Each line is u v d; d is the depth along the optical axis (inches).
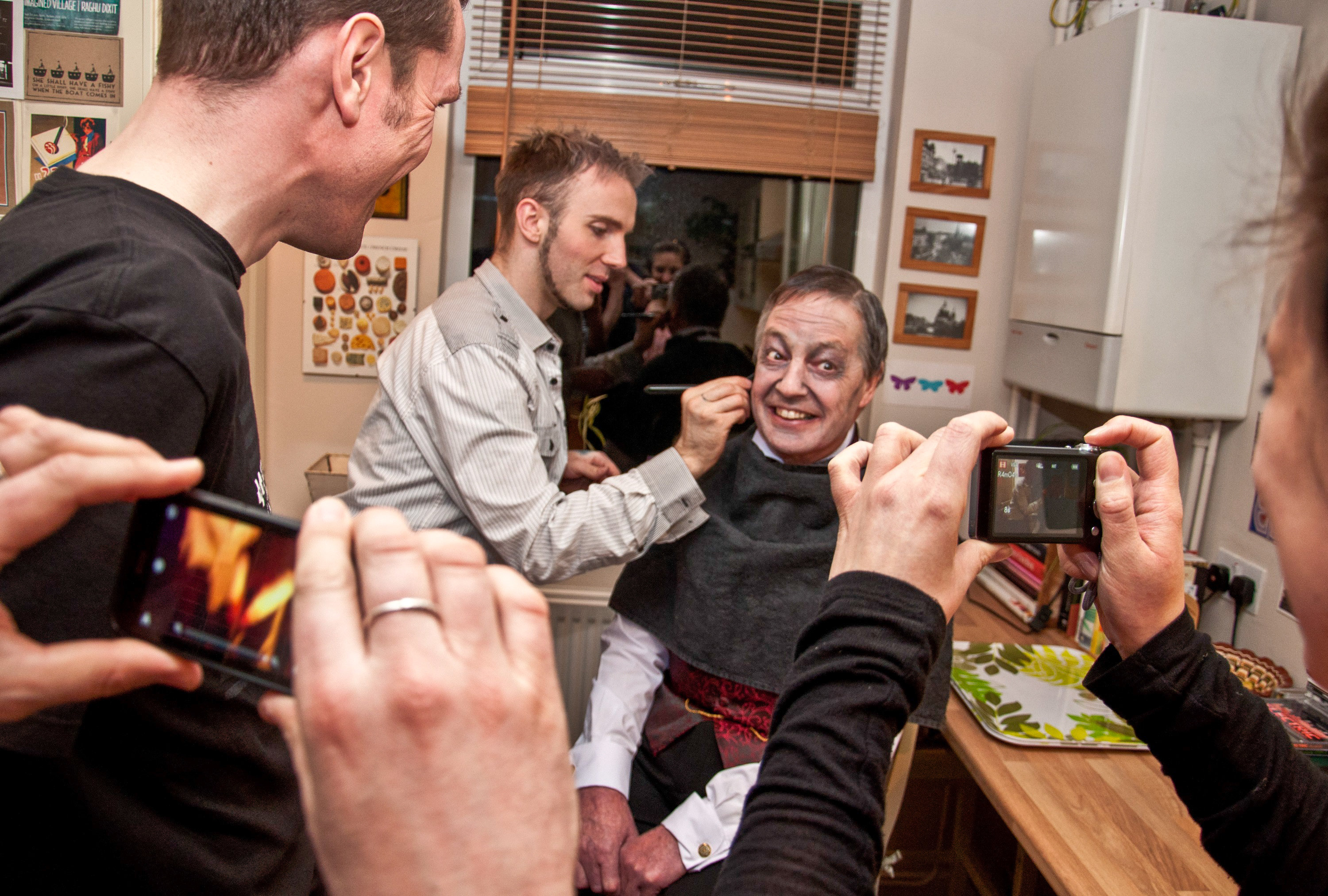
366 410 77.2
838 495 22.9
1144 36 58.1
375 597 11.9
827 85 79.5
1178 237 60.1
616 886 46.1
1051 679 59.8
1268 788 21.6
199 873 26.0
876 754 18.0
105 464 13.6
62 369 19.5
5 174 55.1
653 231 77.8
